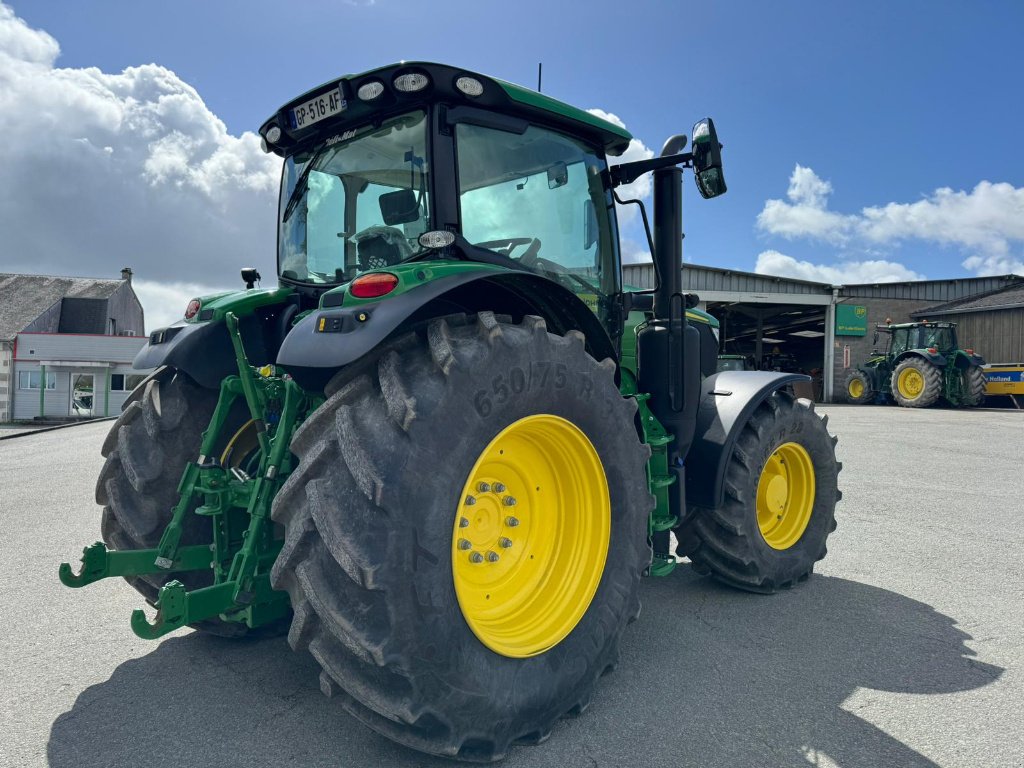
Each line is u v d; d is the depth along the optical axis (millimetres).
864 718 2424
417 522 1959
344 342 2076
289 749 2230
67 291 40375
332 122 2875
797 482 4023
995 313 24281
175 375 3053
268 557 2416
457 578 2074
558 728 2371
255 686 2680
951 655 2953
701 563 3809
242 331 3066
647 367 3408
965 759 2164
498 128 2730
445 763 2154
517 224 2844
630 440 2699
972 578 4008
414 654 1931
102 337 31297
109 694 2615
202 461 2656
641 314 3973
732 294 25047
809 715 2445
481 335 2221
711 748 2238
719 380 3748
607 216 3326
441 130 2586
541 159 2967
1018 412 17203
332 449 2025
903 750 2219
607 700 2564
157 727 2367
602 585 2568
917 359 18797
